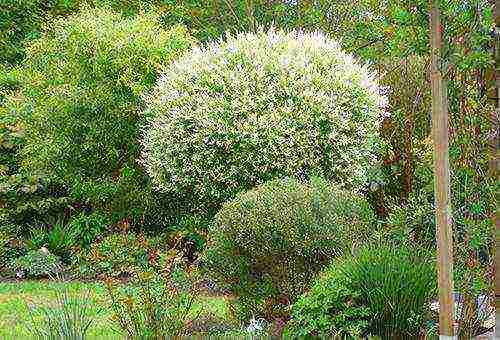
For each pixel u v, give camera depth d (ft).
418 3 12.64
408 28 13.01
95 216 35.70
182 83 30.25
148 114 32.71
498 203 14.06
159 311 16.94
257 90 29.04
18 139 38.63
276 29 46.16
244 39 30.76
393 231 19.25
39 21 50.21
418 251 17.83
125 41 34.60
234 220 20.63
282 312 20.36
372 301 16.63
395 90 31.91
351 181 29.17
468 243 14.48
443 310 12.46
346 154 28.86
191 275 19.53
